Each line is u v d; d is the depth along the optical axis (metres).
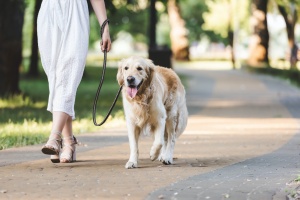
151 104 8.93
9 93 22.20
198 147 11.37
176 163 9.45
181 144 11.80
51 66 9.20
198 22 71.88
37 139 12.16
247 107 20.66
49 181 7.89
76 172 8.55
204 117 17.42
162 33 84.00
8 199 6.90
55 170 8.72
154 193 7.14
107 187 7.52
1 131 13.32
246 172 8.57
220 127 14.95
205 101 22.91
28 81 33.38
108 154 10.35
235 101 22.97
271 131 14.10
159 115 9.02
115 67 48.59
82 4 9.25
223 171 8.66
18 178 8.10
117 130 14.20
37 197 6.99
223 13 69.81
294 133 13.71
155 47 26.58
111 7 23.11
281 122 16.12
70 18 9.17
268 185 7.61
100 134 13.41
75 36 9.13
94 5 9.47
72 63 9.12
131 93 8.78
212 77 39.16
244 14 65.50
